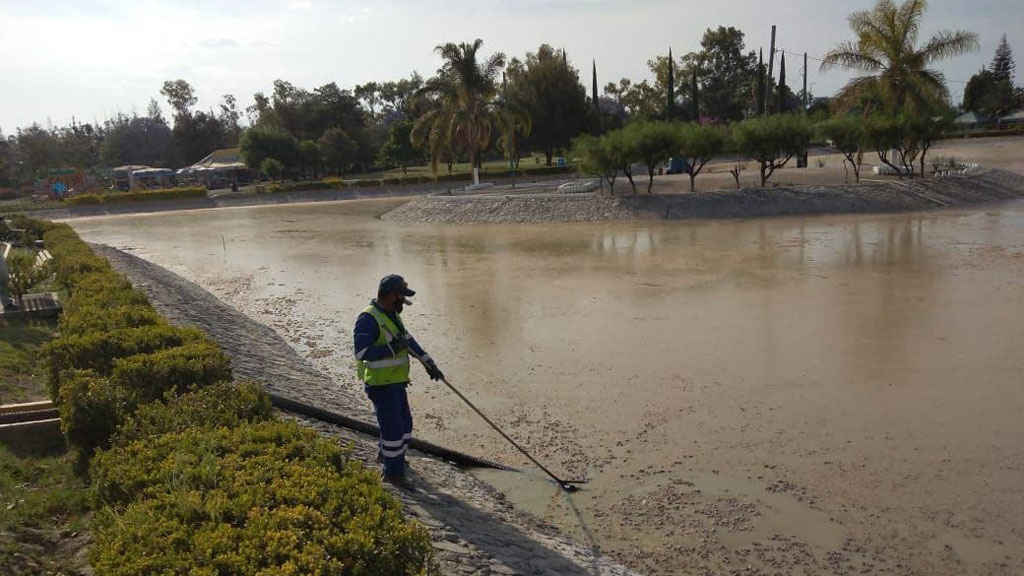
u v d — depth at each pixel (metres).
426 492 6.21
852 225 25.48
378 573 3.60
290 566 3.28
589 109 64.19
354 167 86.81
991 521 6.17
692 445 7.98
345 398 9.98
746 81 94.12
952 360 10.41
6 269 12.78
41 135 98.69
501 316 14.69
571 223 31.03
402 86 110.69
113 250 24.86
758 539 6.04
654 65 94.94
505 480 7.32
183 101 104.31
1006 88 84.81
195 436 4.95
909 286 15.39
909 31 34.62
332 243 28.97
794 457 7.56
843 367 10.37
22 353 9.88
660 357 11.31
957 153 52.78
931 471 7.10
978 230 22.88
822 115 38.53
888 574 5.51
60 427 6.54
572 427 8.67
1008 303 13.49
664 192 38.25
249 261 25.17
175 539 3.55
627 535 6.18
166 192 54.97
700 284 16.78
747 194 31.30
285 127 86.06
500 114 44.66
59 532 4.93
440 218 34.59
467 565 4.73
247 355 10.77
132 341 7.50
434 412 9.34
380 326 6.02
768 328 12.67
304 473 4.39
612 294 16.20
